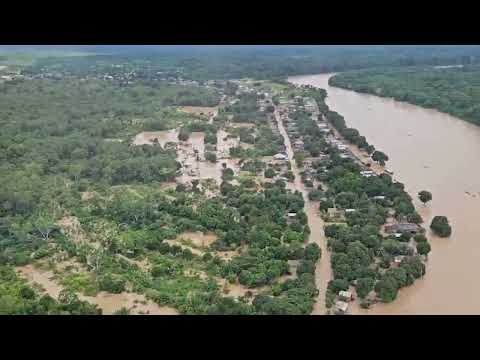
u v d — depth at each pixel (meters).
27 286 198.75
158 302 190.25
